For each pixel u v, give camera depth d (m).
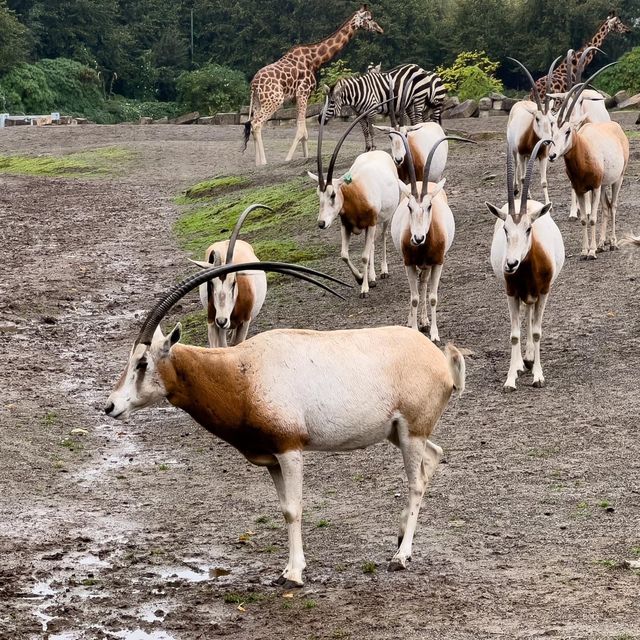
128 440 13.51
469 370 14.65
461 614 7.98
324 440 8.76
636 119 36.00
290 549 8.81
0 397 14.98
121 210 32.19
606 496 10.16
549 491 10.45
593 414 12.48
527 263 13.39
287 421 8.59
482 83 47.56
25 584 9.03
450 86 48.56
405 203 15.96
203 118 55.00
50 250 26.38
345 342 8.85
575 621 7.68
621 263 18.31
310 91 36.75
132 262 24.89
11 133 51.03
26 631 8.11
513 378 13.71
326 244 23.28
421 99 33.62
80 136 49.00
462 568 8.88
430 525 9.90
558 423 12.34
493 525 9.77
